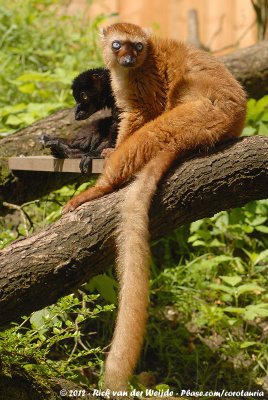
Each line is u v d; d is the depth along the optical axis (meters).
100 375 9.41
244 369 10.20
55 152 10.02
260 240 12.35
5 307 7.55
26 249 7.64
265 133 12.27
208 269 11.74
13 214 12.18
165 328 10.89
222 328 10.84
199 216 7.95
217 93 8.46
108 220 7.64
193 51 9.09
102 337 10.51
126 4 21.55
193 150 8.09
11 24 17.38
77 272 7.63
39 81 14.76
